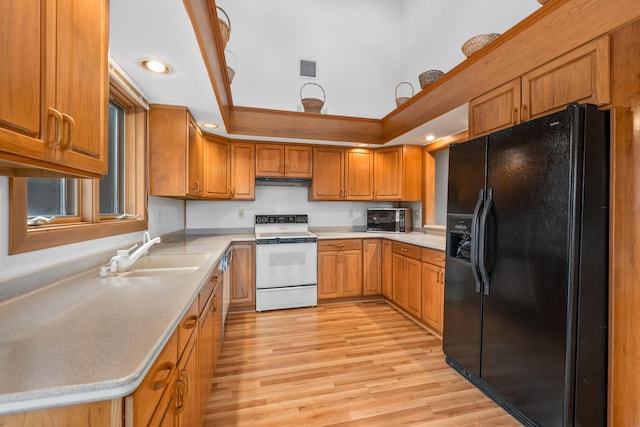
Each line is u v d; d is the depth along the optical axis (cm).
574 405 132
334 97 386
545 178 142
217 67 208
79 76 84
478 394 185
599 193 131
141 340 75
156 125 229
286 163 354
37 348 70
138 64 166
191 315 117
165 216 282
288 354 235
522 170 155
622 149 127
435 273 264
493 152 174
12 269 105
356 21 391
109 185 200
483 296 183
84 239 145
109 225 171
